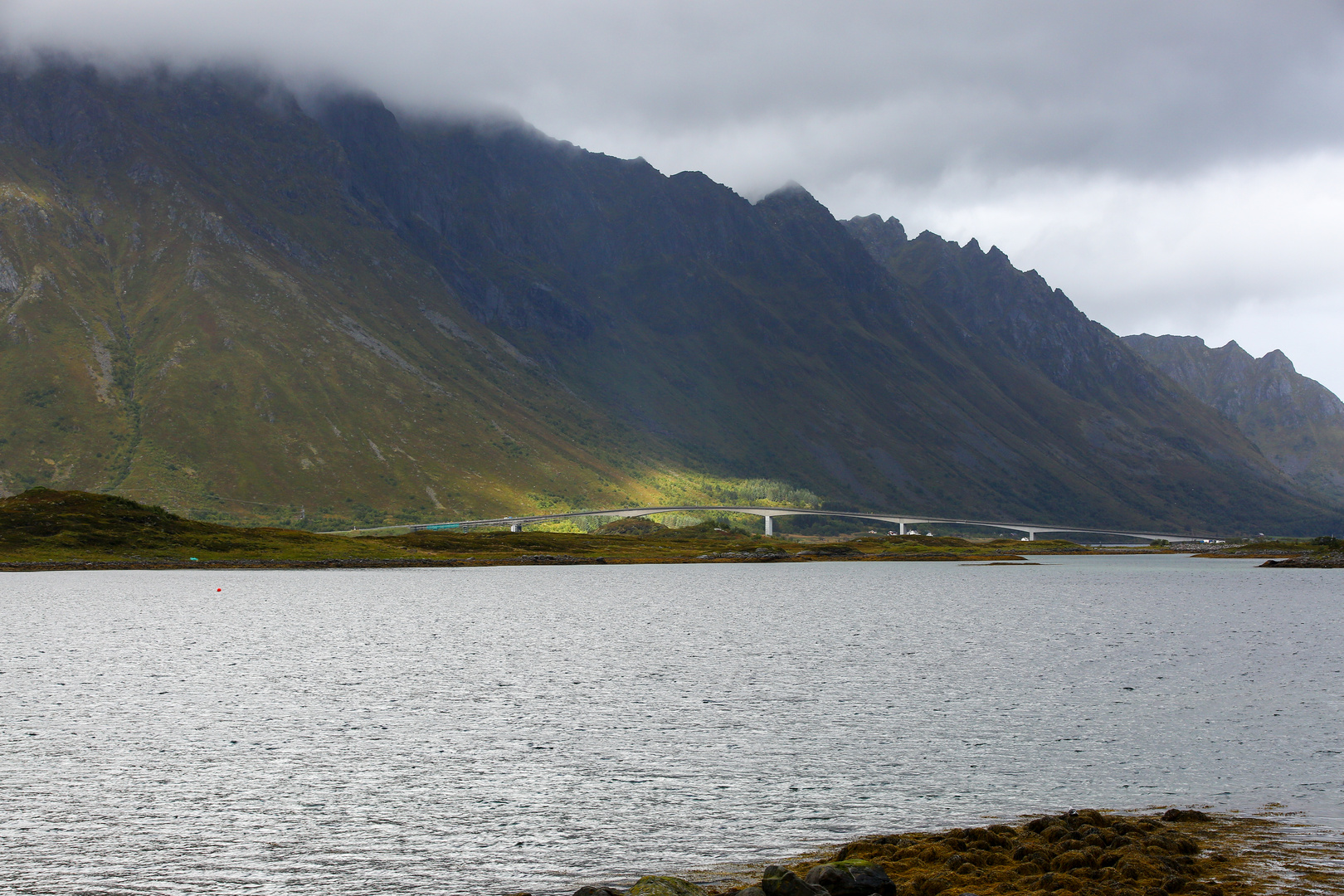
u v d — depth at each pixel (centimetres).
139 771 4350
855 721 5416
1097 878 2830
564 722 5409
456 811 3769
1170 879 2752
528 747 4784
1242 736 5009
